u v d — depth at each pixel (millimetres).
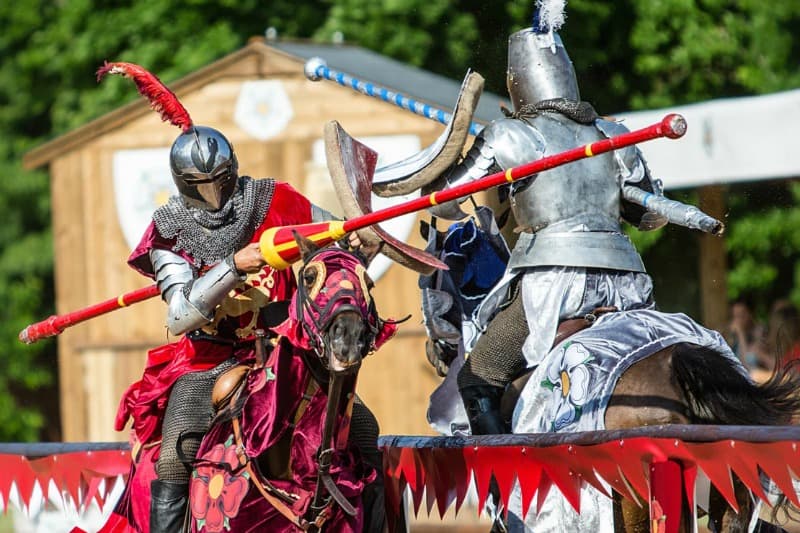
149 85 15430
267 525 14250
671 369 14695
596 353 15180
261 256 14172
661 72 48562
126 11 50125
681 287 44281
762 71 48219
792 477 13828
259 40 34469
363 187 15680
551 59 16797
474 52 46375
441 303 17328
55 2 54094
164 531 14867
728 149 27938
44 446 19812
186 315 14430
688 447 13641
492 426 16422
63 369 36375
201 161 14750
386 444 16719
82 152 36000
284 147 34188
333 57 35844
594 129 16594
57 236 36312
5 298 51719
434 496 16141
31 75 53094
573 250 16109
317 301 13562
